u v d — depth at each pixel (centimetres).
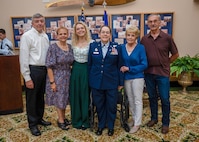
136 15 433
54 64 237
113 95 237
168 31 441
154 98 259
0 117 305
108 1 425
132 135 244
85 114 255
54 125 274
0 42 398
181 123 271
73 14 435
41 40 235
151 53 233
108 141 232
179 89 435
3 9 430
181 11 436
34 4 432
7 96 312
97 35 441
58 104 246
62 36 237
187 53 455
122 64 237
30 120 248
